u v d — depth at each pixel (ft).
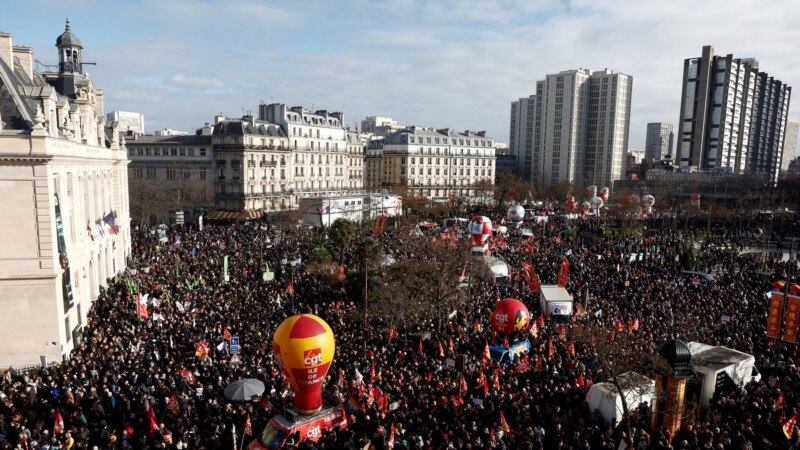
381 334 115.14
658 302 135.33
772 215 319.88
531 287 145.38
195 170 350.02
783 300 94.48
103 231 155.74
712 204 361.92
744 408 74.59
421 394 79.92
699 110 638.94
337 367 92.89
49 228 111.86
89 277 148.46
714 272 192.54
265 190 356.18
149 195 305.94
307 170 397.80
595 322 114.32
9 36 133.80
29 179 109.81
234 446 68.03
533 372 90.53
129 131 380.99
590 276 164.25
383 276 151.02
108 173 182.39
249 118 347.97
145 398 77.77
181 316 121.39
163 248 214.48
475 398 79.61
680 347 74.69
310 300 146.61
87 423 74.84
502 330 109.60
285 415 72.13
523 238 242.37
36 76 162.40
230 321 118.93
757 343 106.42
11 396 82.79
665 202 413.18
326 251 177.88
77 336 124.67
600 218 325.83
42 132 108.88
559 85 650.02
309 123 399.85
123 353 98.68
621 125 652.48
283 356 71.20
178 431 70.69
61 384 85.56
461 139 520.42
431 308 128.26
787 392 81.87
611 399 75.61
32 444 67.72
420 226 276.62
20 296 111.65
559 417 73.67
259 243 220.02
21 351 112.78
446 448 62.34
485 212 375.86
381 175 507.30
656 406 76.54
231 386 77.97
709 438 66.28
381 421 71.31
